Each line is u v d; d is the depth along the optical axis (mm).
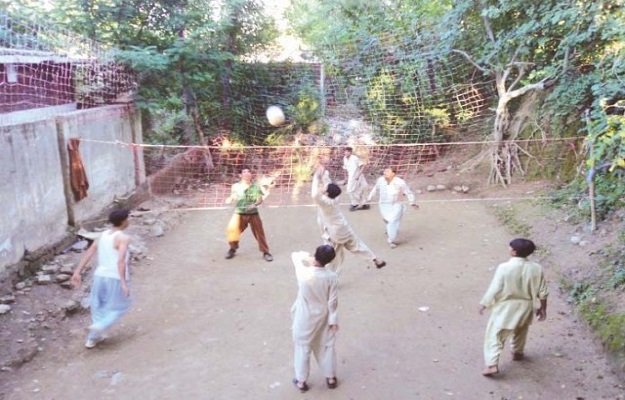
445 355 5547
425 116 14594
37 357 5566
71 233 8391
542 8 9820
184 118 14078
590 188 8047
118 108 10750
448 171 13562
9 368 5277
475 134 14352
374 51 14711
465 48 13461
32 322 6082
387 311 6598
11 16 8336
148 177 12258
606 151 7859
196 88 13656
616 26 7621
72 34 9578
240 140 14852
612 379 5031
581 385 4973
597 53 9508
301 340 4820
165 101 12438
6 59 7660
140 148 11742
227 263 8375
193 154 14117
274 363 5426
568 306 6523
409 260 8383
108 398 4875
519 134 12195
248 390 4965
